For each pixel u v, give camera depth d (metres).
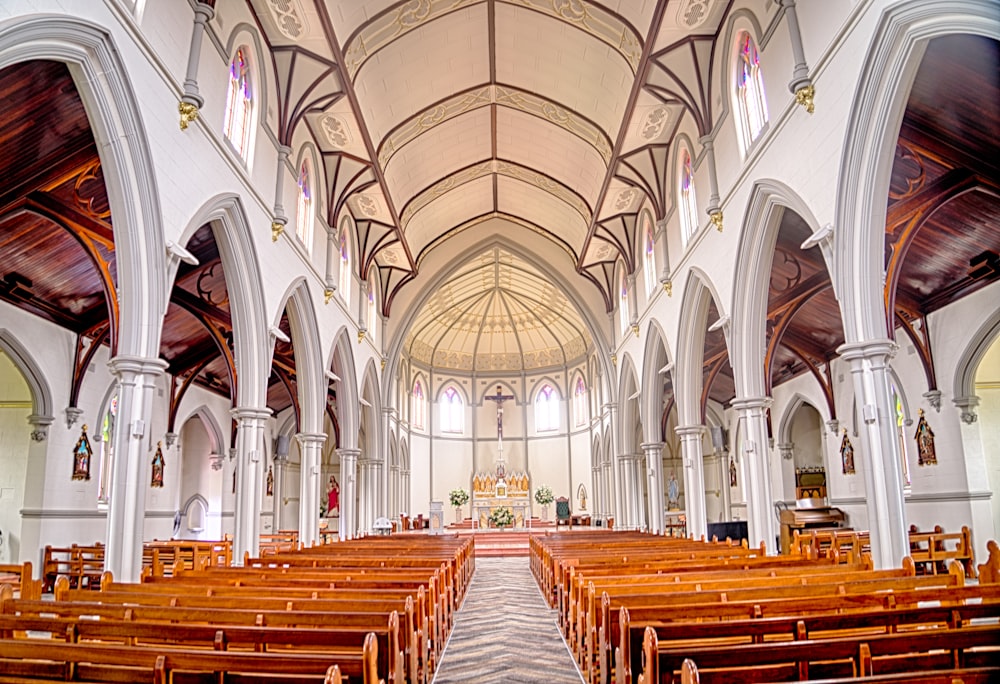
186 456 24.95
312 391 17.19
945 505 15.66
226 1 11.55
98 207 11.33
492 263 32.53
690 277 16.55
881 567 8.76
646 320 21.45
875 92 8.49
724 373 25.97
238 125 12.62
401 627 5.74
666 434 33.91
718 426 30.17
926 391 16.20
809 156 10.22
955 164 10.81
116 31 8.17
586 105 17.80
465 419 40.44
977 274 14.26
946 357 15.64
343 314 20.52
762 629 4.89
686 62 14.38
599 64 15.92
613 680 5.94
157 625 4.93
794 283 15.86
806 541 14.29
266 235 13.63
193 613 5.57
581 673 7.84
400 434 33.75
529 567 21.02
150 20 9.08
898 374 17.36
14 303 14.73
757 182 11.89
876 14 8.34
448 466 39.41
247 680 4.12
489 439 40.34
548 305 37.19
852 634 5.69
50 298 15.17
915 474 16.77
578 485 37.91
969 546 13.19
